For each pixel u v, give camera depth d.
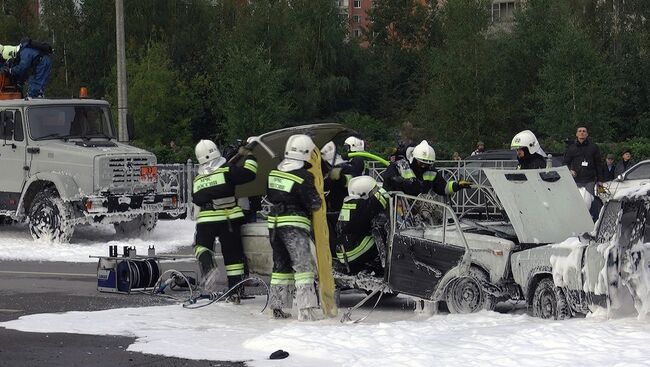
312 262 9.94
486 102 43.28
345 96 57.41
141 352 8.23
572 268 9.01
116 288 12.16
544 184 10.47
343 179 10.96
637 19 55.66
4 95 19.50
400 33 65.69
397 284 10.06
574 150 16.61
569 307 9.12
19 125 18.70
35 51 19.77
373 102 59.06
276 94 43.84
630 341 7.78
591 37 52.06
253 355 8.02
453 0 44.25
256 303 11.26
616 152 30.53
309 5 55.12
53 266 15.42
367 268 10.48
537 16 49.34
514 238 10.49
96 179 18.16
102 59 58.56
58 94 57.47
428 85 57.28
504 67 47.91
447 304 9.99
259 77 42.78
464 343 7.92
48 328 9.41
